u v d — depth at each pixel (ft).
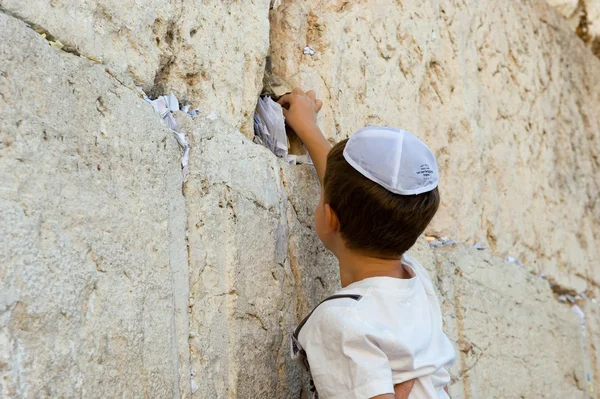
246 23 5.38
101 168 3.58
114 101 3.78
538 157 10.94
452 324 7.52
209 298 4.30
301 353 4.21
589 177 12.71
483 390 7.70
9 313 2.90
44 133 3.25
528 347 8.87
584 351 10.57
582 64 13.74
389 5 7.71
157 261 3.87
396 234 4.15
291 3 6.44
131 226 3.71
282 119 5.64
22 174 3.09
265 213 4.99
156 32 4.45
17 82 3.15
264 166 5.12
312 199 5.66
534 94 11.27
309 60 6.39
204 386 4.10
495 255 9.00
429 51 8.34
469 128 8.79
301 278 5.29
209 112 4.84
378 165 4.08
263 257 4.87
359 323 3.84
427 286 4.77
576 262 11.31
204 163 4.48
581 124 12.98
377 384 3.67
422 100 8.19
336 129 6.34
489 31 10.16
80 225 3.36
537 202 10.52
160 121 4.16
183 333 4.03
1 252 2.91
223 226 4.53
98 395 3.28
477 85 9.41
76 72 3.55
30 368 2.95
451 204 8.15
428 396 3.97
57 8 3.64
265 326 4.75
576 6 15.64
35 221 3.10
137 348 3.59
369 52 7.16
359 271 4.32
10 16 3.25
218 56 5.00
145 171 3.92
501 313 8.46
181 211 4.21
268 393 4.67
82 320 3.27
